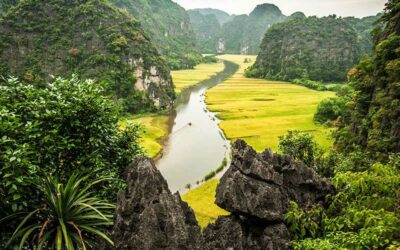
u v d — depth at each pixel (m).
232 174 14.27
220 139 68.81
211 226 13.94
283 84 161.50
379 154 35.91
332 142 61.06
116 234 10.70
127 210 11.27
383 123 39.66
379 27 55.78
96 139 13.45
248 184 13.77
